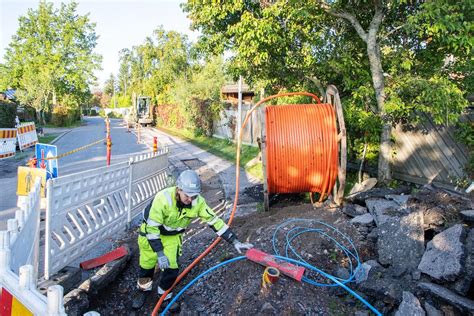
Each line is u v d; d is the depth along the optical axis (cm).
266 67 898
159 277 498
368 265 429
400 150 830
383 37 720
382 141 737
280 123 699
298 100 965
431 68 738
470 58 690
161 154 966
